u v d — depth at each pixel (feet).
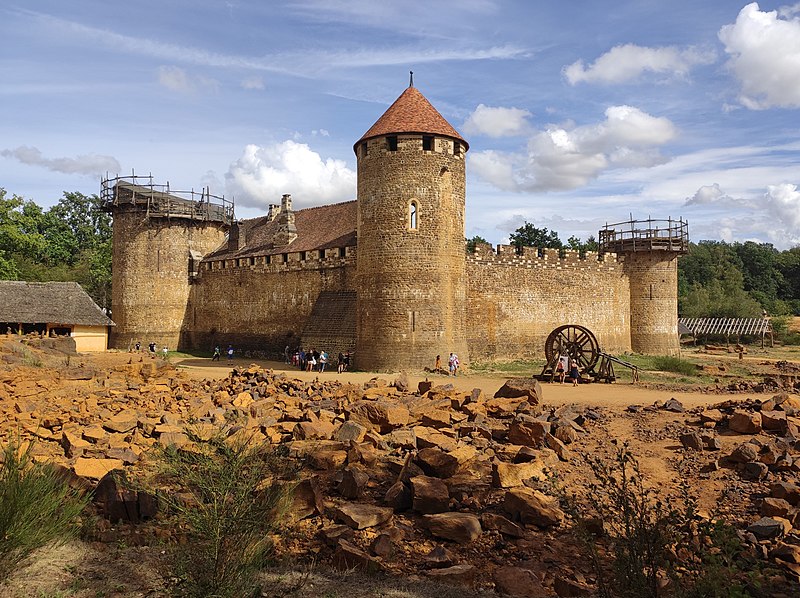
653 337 160.56
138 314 170.19
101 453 40.60
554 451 45.62
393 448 45.29
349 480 35.01
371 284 113.70
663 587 23.63
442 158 113.80
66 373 74.02
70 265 265.95
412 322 110.73
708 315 236.43
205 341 169.99
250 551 22.90
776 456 43.52
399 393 71.67
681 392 83.76
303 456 39.73
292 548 27.40
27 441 42.83
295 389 74.54
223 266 165.89
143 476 32.50
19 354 82.07
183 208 174.09
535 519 31.99
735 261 372.79
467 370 116.37
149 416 52.47
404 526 31.14
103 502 29.55
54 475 27.78
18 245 189.78
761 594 24.47
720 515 34.60
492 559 28.07
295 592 22.74
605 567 27.12
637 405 66.59
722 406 62.90
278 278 149.69
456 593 23.76
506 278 142.10
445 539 29.96
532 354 144.66
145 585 22.62
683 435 49.65
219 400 64.28
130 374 86.12
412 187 111.65
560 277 150.51
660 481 41.83
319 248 140.15
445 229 113.70
